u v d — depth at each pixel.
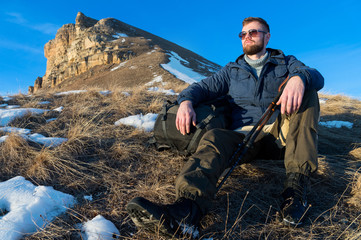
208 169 1.65
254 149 2.19
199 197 1.55
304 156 1.75
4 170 2.47
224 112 2.54
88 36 70.56
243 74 2.51
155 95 5.28
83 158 2.72
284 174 2.41
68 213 1.89
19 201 1.99
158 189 2.13
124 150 2.79
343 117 5.06
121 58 61.44
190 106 2.32
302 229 1.70
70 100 4.76
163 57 57.88
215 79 2.59
